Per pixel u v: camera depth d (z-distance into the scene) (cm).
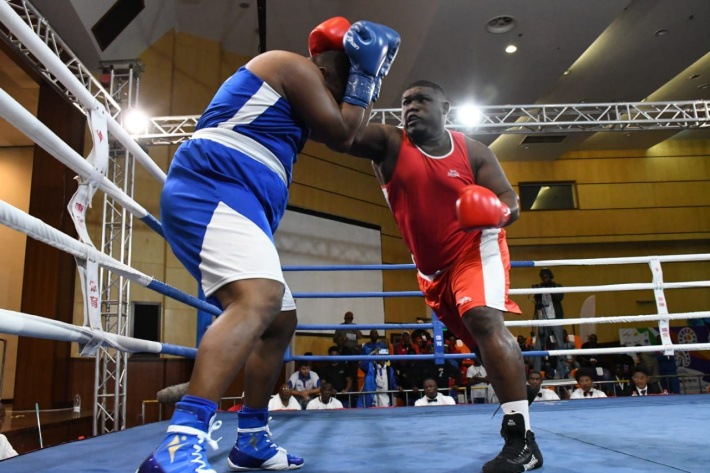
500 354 147
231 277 112
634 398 360
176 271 765
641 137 1186
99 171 175
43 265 673
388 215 1096
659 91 1034
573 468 139
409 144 174
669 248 1209
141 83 790
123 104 667
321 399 534
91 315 164
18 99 777
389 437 211
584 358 817
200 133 128
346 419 286
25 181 888
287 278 883
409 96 172
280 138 129
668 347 340
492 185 175
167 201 125
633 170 1245
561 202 1229
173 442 99
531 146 1156
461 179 171
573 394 559
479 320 152
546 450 170
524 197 1225
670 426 220
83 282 162
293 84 128
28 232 129
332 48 138
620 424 230
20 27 128
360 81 131
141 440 208
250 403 151
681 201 1231
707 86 1018
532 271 1180
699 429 209
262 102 127
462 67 831
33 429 479
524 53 797
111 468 149
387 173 177
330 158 1006
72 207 166
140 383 693
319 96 127
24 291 664
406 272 1077
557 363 698
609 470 135
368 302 995
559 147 1166
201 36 876
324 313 920
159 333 712
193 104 842
